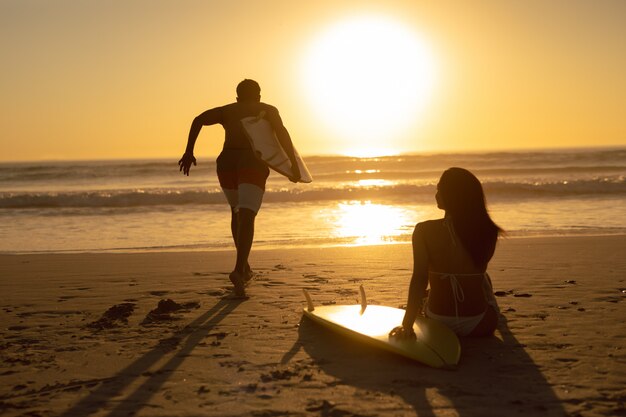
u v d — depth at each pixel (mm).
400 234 12781
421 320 4219
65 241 12531
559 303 5332
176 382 3527
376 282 6504
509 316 4887
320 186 29312
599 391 3289
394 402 3164
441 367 3662
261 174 5945
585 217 15117
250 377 3592
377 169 46781
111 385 3500
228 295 5875
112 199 21031
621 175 33562
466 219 4039
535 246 9336
